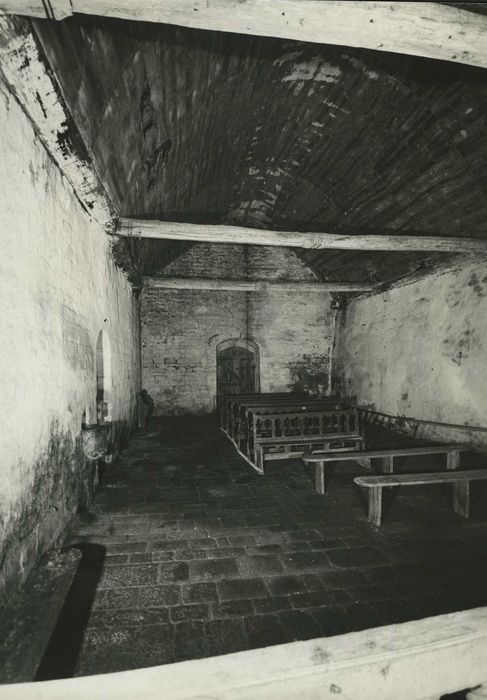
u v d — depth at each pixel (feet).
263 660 5.41
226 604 8.70
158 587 9.34
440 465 19.93
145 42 10.60
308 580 9.72
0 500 7.47
